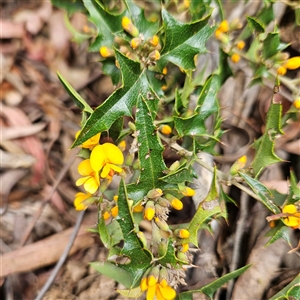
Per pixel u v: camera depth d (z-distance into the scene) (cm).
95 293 33
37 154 38
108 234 25
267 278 31
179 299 28
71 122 40
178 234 26
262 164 27
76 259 35
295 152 34
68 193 37
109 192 30
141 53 27
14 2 44
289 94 35
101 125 24
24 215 36
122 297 33
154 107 25
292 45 36
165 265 25
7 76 40
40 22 43
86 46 41
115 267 29
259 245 32
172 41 27
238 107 37
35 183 38
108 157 26
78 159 38
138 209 27
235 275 27
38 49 42
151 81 29
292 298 29
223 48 32
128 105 25
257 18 33
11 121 39
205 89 28
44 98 40
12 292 34
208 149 30
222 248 34
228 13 38
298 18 33
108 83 40
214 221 34
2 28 42
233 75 33
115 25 30
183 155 28
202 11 32
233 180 28
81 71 41
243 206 34
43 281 34
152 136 24
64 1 34
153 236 26
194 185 33
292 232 32
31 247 34
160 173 25
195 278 33
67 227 36
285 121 31
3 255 34
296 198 26
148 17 38
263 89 36
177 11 32
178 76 33
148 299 25
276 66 31
